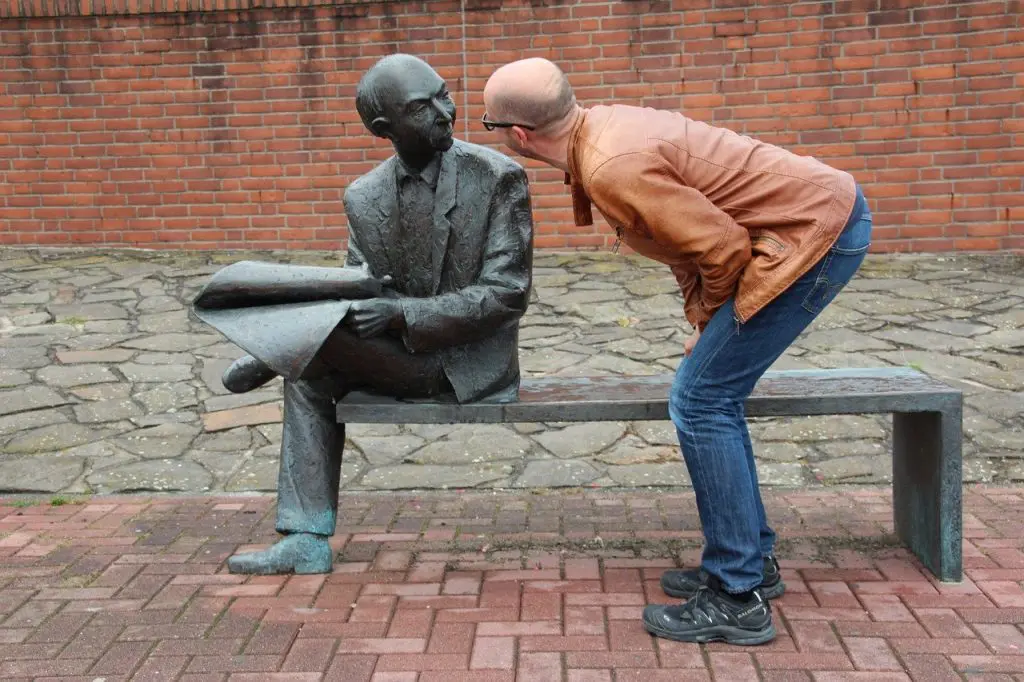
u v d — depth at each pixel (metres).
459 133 8.36
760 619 2.61
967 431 4.59
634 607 2.87
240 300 2.89
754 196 2.48
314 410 3.19
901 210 8.01
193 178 8.66
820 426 4.80
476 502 4.05
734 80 8.04
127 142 8.67
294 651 2.60
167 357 6.06
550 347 6.15
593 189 2.43
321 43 8.39
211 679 2.46
